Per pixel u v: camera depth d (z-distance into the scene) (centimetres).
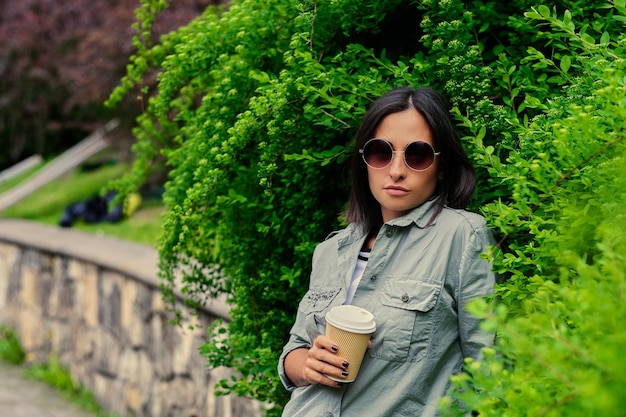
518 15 242
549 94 225
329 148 262
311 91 234
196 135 270
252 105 237
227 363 281
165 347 495
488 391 142
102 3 970
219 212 289
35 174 1191
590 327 126
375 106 205
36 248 716
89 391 626
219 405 421
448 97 233
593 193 179
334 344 187
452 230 192
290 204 262
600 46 193
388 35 263
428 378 186
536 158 201
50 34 1064
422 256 193
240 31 259
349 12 248
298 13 259
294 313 276
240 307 274
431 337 187
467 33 228
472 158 220
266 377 264
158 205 865
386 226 198
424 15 232
